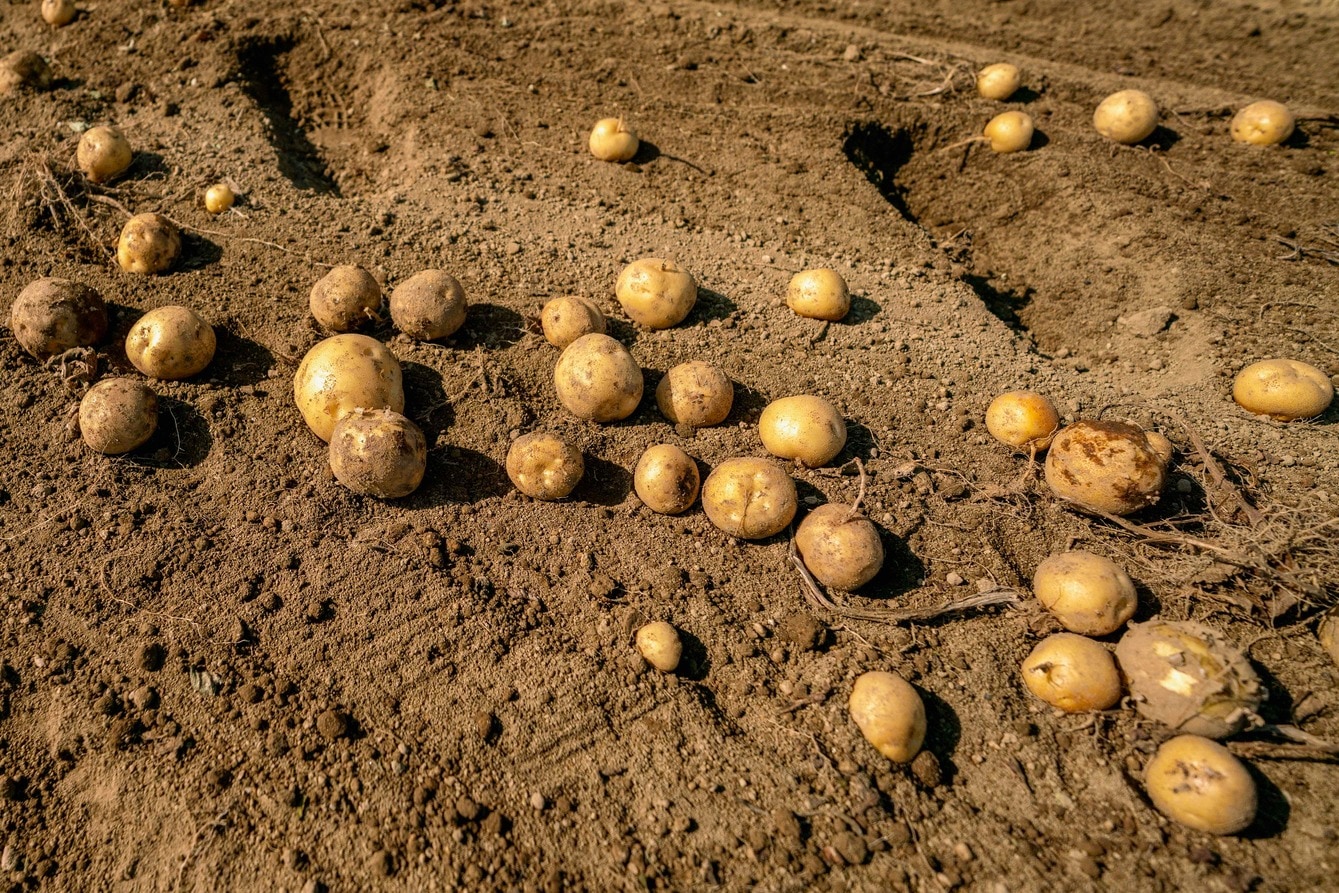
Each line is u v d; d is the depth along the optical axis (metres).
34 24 1.19
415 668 0.68
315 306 0.80
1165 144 1.12
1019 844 0.62
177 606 0.69
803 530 0.71
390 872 0.60
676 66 1.17
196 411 0.78
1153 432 0.78
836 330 0.89
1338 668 0.67
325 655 0.68
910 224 1.02
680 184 1.03
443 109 1.08
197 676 0.67
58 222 0.90
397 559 0.72
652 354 0.84
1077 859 0.61
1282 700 0.66
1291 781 0.63
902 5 1.40
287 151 1.06
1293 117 1.12
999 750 0.65
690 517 0.75
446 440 0.78
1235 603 0.70
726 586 0.72
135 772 0.64
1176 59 1.29
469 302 0.86
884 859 0.61
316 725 0.65
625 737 0.65
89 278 0.86
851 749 0.65
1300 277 0.96
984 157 1.12
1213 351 0.91
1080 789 0.64
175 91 1.07
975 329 0.92
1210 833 0.61
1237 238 1.01
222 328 0.83
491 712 0.66
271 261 0.88
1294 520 0.71
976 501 0.77
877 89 1.17
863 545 0.69
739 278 0.93
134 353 0.77
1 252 0.88
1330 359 0.89
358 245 0.91
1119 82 1.22
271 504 0.74
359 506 0.74
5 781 0.64
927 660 0.69
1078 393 0.86
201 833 0.62
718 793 0.63
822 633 0.69
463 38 1.17
